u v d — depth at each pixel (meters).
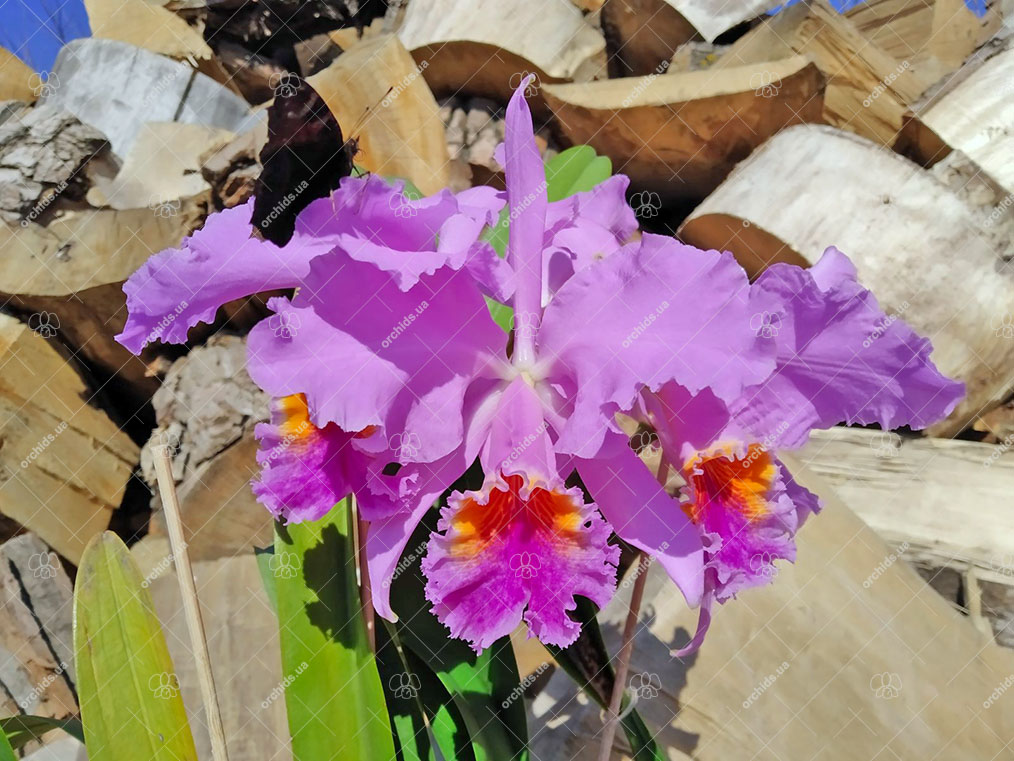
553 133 0.54
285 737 0.35
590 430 0.20
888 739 0.33
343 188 0.20
